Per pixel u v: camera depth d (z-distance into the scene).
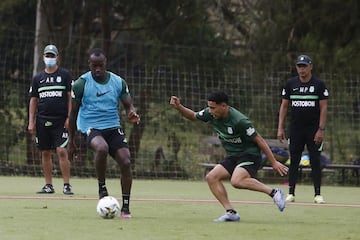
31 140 65.06
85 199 38.34
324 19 70.31
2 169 64.56
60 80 41.59
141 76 69.12
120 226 26.95
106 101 30.23
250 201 40.09
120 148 29.95
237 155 29.66
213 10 75.75
